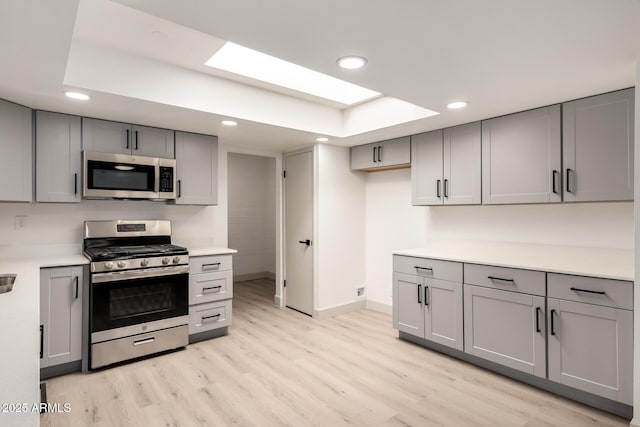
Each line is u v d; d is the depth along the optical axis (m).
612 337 2.09
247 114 2.92
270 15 1.43
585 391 2.21
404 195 4.04
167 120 2.94
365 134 3.55
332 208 4.16
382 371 2.72
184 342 3.11
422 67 1.95
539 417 2.12
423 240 3.84
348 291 4.32
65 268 2.60
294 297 4.38
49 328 2.54
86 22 1.95
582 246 2.70
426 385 2.51
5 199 2.40
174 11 1.40
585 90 2.30
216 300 3.38
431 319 3.07
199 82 2.65
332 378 2.61
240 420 2.09
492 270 2.64
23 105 2.50
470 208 3.41
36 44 1.59
